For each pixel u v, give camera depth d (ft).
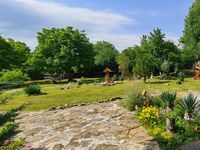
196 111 53.31
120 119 59.98
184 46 219.00
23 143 56.80
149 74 137.39
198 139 46.37
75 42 222.07
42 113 76.48
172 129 49.37
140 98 65.21
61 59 215.31
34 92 115.14
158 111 56.08
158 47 202.18
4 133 62.90
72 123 62.69
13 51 222.07
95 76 265.95
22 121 70.54
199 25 203.31
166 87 110.73
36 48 228.02
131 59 196.65
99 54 273.95
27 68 232.94
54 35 221.87
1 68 216.33
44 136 58.59
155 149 46.21
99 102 80.38
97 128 57.52
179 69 226.58
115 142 50.47
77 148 50.98
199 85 113.29
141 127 53.88
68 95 105.40
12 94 106.52
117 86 125.70
